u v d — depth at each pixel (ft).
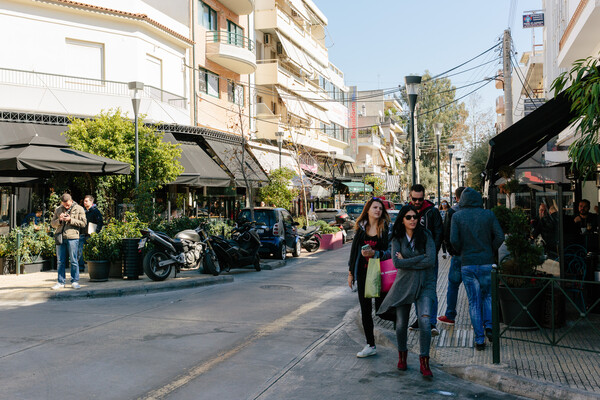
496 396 15.75
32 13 62.08
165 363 18.42
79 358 18.79
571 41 48.29
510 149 25.38
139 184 48.65
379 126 200.95
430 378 17.31
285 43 112.78
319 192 117.39
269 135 100.58
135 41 69.56
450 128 239.71
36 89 60.95
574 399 14.79
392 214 72.54
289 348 20.95
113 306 29.12
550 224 24.82
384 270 18.92
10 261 40.19
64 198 32.60
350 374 17.76
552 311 18.40
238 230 46.34
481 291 20.94
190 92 80.38
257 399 15.19
